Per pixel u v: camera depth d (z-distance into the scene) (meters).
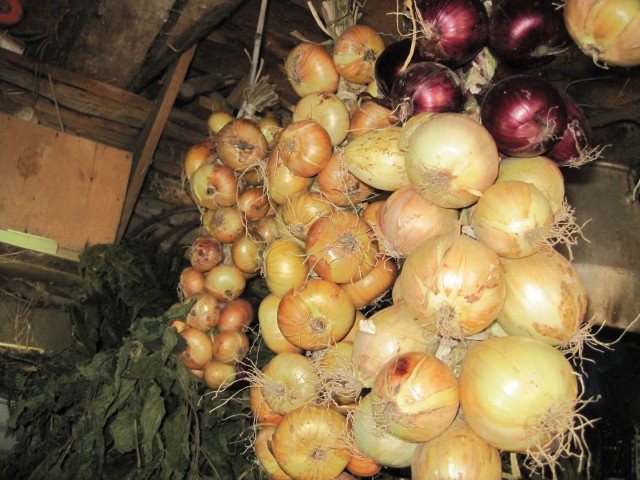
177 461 1.99
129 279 2.93
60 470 2.06
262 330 1.83
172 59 2.86
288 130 1.71
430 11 1.41
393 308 1.39
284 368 1.66
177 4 2.41
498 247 1.24
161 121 3.14
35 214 2.95
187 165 2.46
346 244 1.55
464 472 1.16
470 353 1.20
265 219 2.25
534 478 2.32
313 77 1.96
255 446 1.76
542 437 1.11
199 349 2.24
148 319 2.24
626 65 1.27
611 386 4.92
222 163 2.29
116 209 3.20
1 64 2.98
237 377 2.26
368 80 1.95
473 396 1.14
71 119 3.28
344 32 2.01
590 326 1.31
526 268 1.25
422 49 1.46
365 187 1.68
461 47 1.41
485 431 1.14
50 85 3.07
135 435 2.03
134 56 2.82
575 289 1.24
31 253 3.04
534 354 1.14
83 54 2.90
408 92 1.43
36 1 2.89
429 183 1.25
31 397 2.57
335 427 1.53
